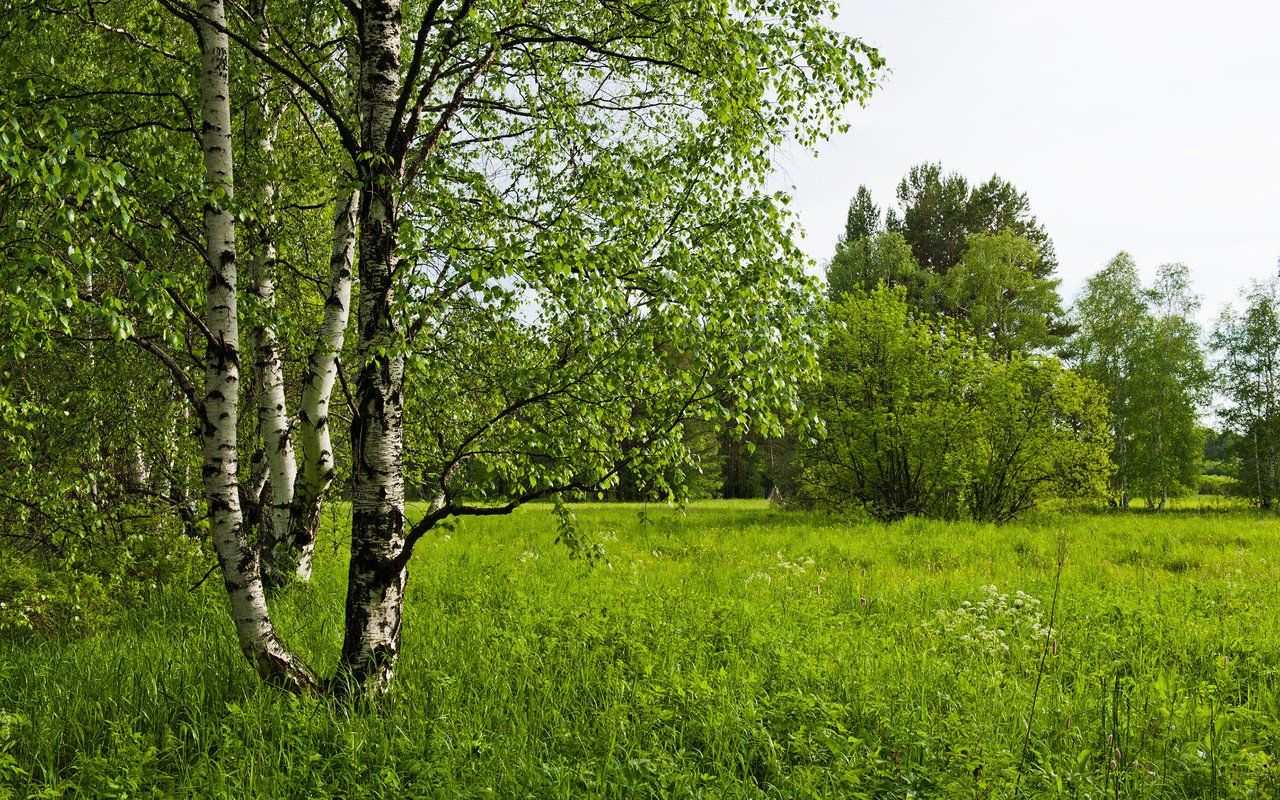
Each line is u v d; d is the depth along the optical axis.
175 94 6.52
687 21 6.58
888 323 23.78
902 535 18.22
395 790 4.16
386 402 5.49
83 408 8.20
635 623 7.55
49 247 4.74
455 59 7.00
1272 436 35.25
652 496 6.03
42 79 6.32
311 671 5.80
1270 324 35.78
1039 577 11.84
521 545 16.06
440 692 5.60
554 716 5.32
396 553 5.52
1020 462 23.42
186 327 7.79
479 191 6.87
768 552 15.34
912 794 4.12
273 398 8.70
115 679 6.05
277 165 7.38
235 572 5.52
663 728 5.09
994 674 6.30
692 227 6.53
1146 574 12.06
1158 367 38.44
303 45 7.82
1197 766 4.40
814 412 5.55
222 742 4.96
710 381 5.62
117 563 8.49
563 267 5.11
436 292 5.30
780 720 5.12
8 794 4.38
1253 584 10.84
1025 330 43.19
